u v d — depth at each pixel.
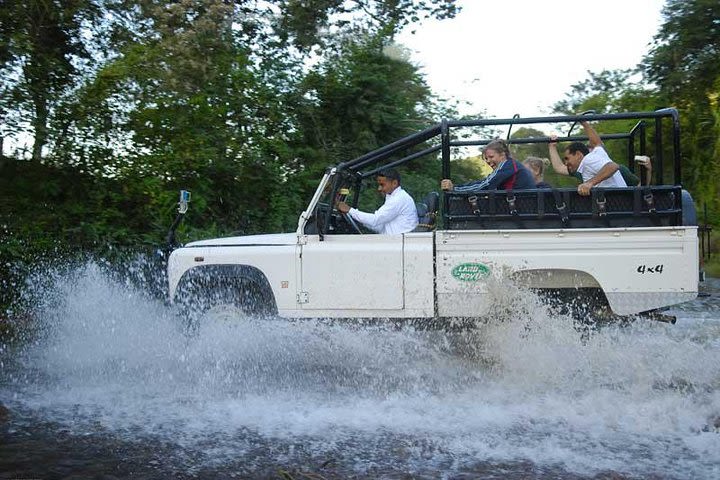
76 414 5.35
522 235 6.02
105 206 11.07
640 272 5.89
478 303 6.06
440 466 4.34
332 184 6.65
